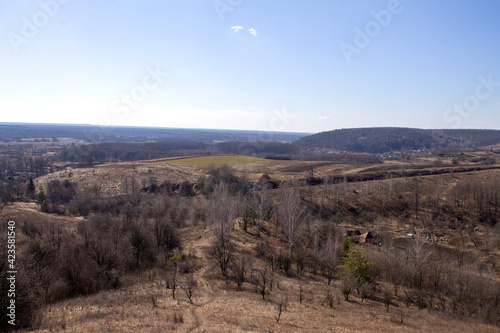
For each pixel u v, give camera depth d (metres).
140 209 68.94
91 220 55.88
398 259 40.84
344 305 28.38
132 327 19.55
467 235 65.94
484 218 74.56
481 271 44.97
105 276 32.75
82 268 33.44
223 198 52.44
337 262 39.22
